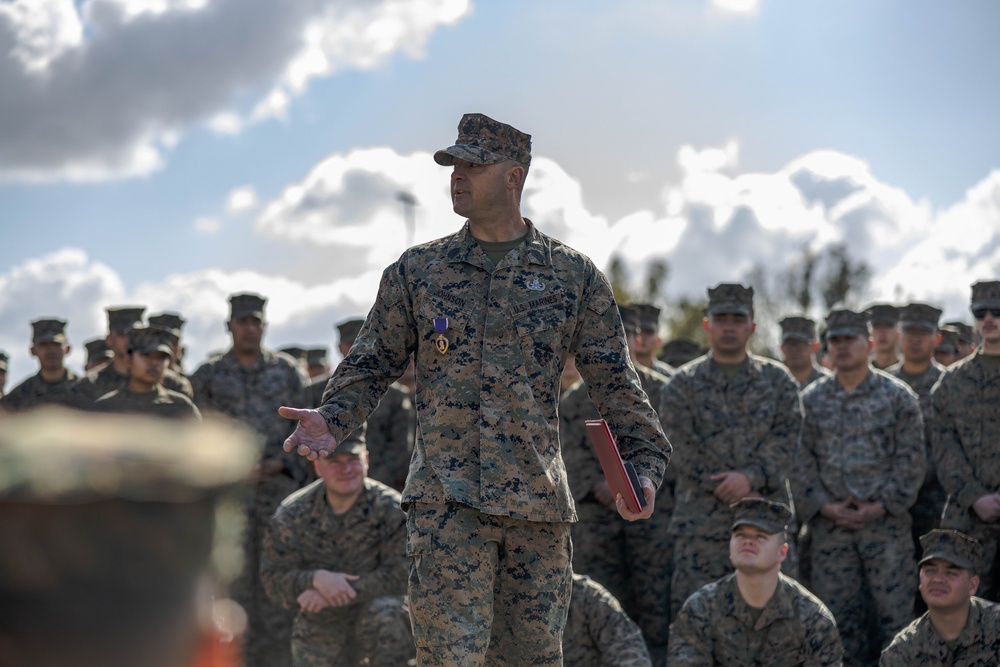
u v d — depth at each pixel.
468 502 3.74
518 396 3.86
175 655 0.61
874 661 8.87
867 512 8.87
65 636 0.59
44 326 12.27
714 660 7.15
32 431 0.59
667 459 4.02
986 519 8.67
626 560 9.78
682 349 13.09
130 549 0.60
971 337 13.16
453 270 3.99
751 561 6.89
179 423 0.62
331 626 7.77
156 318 11.62
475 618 3.72
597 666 7.18
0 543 0.58
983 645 7.00
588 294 4.05
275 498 10.05
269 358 10.56
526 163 4.07
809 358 11.12
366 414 3.92
